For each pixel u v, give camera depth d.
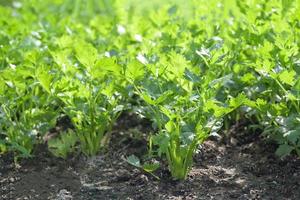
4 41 4.80
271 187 3.74
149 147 4.21
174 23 5.07
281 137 3.86
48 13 6.36
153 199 3.64
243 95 3.57
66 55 4.50
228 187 3.76
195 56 4.16
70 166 4.06
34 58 4.20
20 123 4.11
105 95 4.05
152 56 4.12
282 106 3.78
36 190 3.81
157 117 3.68
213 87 3.75
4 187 3.85
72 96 3.92
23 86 4.11
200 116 3.62
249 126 4.18
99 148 4.18
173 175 3.83
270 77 3.97
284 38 4.22
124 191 3.75
